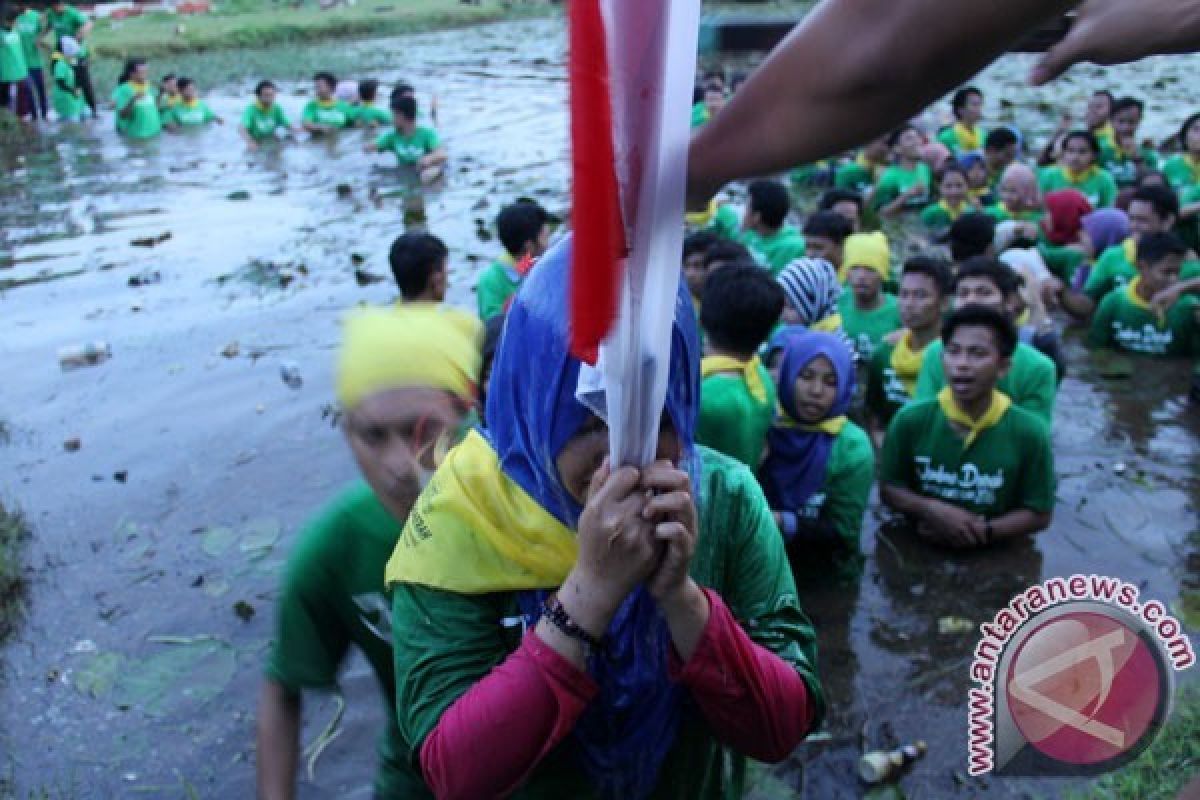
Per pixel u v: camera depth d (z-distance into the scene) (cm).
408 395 195
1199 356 607
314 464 501
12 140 1320
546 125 1295
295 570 210
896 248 831
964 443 421
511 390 148
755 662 154
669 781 163
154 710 352
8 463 509
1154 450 501
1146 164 991
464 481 155
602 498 134
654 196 99
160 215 941
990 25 71
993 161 973
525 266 171
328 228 882
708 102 1016
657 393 127
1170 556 414
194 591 412
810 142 78
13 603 406
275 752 218
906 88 74
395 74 1770
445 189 1004
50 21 1625
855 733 336
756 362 381
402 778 209
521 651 145
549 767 158
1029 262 691
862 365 604
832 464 406
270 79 1750
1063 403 557
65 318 694
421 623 157
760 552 169
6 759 334
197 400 569
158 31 2170
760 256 659
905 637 379
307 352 626
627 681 154
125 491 483
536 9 2692
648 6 92
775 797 308
